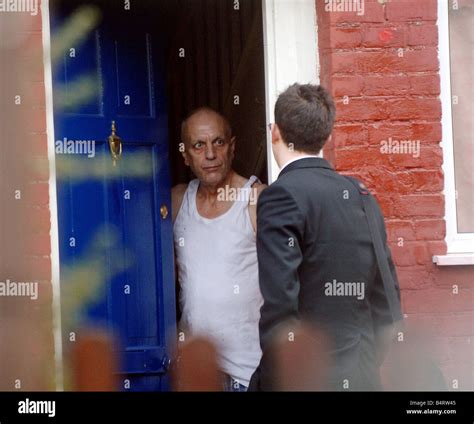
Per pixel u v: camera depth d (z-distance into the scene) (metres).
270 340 5.55
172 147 8.59
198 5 8.38
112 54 7.31
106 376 6.77
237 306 7.16
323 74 7.16
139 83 7.40
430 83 7.13
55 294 6.68
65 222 7.06
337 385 5.62
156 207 7.39
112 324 7.20
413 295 7.12
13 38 6.67
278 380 5.62
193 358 6.80
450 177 7.18
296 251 5.59
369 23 7.07
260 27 7.71
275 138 5.98
